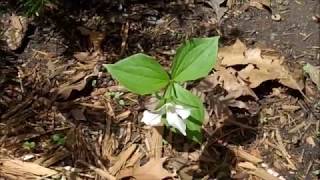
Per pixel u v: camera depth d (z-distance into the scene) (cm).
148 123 46
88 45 63
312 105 62
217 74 62
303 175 56
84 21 65
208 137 58
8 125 56
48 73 60
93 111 58
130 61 48
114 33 64
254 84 61
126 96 60
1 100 58
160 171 54
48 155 55
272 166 56
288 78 63
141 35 65
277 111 61
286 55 66
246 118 60
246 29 68
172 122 46
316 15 71
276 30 68
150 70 48
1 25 63
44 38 63
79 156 55
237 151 57
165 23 67
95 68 61
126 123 58
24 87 59
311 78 64
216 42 48
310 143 59
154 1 68
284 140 58
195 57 48
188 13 68
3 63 61
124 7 67
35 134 56
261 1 71
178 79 49
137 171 54
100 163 55
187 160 56
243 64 63
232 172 55
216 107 60
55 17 65
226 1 70
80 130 57
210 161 56
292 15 70
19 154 54
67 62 61
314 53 67
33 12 60
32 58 62
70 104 58
